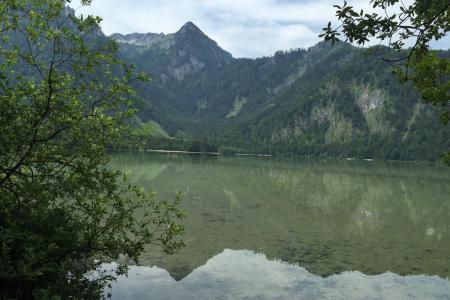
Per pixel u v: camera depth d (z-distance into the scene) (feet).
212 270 59.93
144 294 47.85
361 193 188.03
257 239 82.58
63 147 30.68
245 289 52.54
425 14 23.48
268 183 209.46
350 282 58.70
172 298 47.44
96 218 32.19
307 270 63.41
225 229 89.51
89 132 31.07
